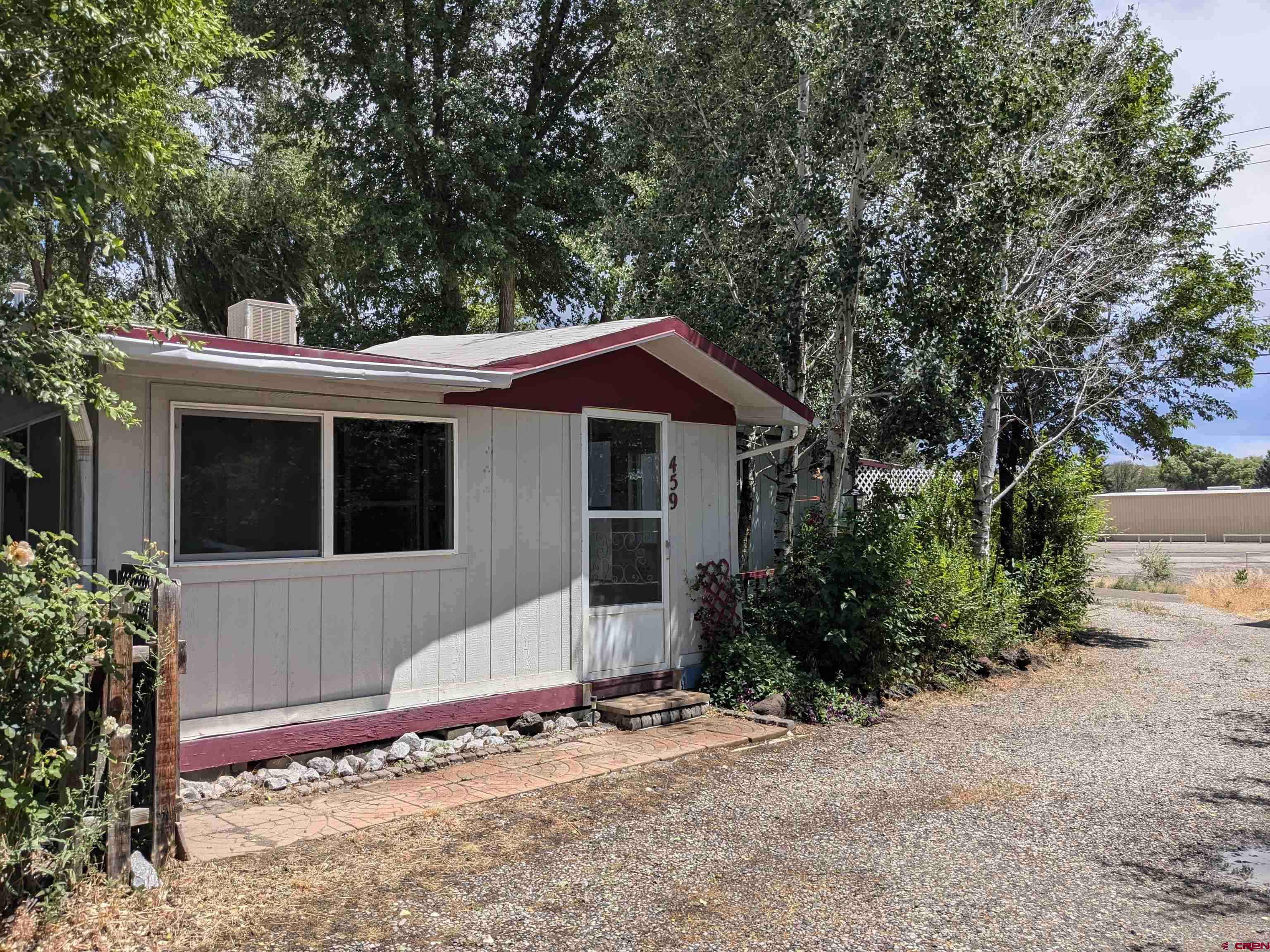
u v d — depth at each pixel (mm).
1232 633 14906
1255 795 6129
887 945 3828
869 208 10680
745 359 11578
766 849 4953
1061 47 11461
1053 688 10078
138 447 5461
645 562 8383
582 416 7852
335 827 5070
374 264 17312
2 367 4102
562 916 4012
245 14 16125
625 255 12797
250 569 5852
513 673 7289
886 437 11703
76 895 3793
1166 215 13336
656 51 12141
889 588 8961
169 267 18625
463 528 6988
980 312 9859
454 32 16891
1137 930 4031
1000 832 5312
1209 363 13898
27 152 3902
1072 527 13547
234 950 3562
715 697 8438
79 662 3719
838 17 9641
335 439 6324
